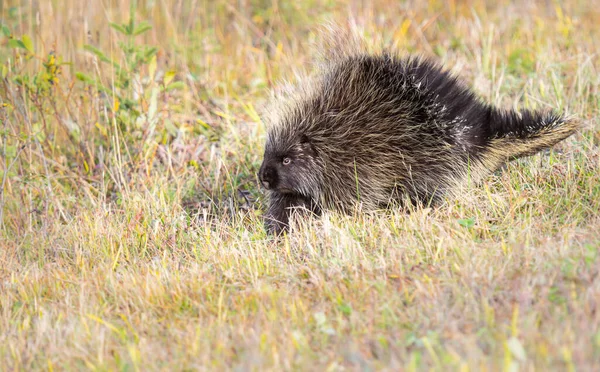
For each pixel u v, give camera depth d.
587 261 8.66
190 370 7.91
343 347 7.87
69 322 9.41
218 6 21.19
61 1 18.36
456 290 8.63
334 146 11.87
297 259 10.71
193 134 15.93
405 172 11.89
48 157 15.46
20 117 15.45
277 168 11.93
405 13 20.48
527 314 7.93
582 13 20.83
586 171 11.79
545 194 11.30
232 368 7.81
